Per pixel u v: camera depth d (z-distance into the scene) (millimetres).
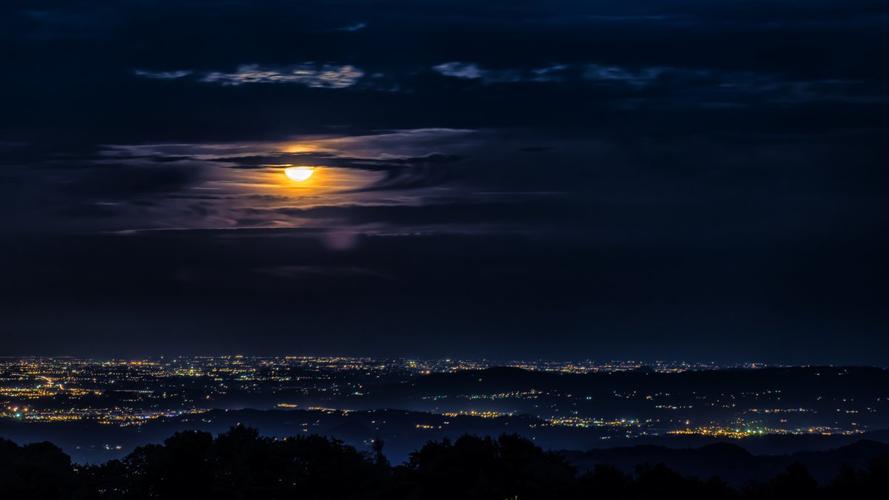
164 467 62406
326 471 63375
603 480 62688
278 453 64938
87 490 63375
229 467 63500
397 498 62219
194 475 62281
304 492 62812
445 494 61812
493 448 63906
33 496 62938
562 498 61281
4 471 64062
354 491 63250
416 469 64062
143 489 62594
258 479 63438
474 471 62219
